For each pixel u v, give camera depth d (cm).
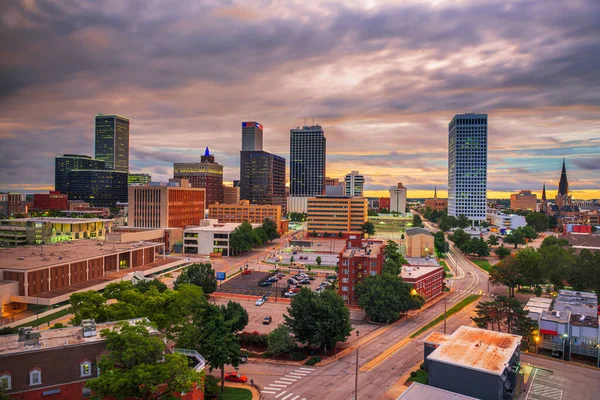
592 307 10888
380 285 12175
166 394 5753
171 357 5703
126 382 5172
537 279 14538
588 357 9600
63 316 11862
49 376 5541
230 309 9550
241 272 18700
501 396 6875
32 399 5400
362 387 7850
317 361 9131
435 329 11306
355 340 10488
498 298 10450
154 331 6675
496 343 8062
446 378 7175
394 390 7706
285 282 16800
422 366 8644
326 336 9375
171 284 16262
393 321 12069
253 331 10856
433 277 14850
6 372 5297
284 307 13250
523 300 14412
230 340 7762
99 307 7562
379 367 8806
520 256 15438
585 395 7550
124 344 5666
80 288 13675
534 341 9862
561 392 7650
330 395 7519
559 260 14650
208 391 7288
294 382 8075
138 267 17912
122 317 7375
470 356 7425
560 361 9188
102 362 5453
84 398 5688
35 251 16250
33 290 12762
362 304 11906
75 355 5756
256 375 8425
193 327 7612
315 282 16962
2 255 15200
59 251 16412
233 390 7688
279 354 9550
